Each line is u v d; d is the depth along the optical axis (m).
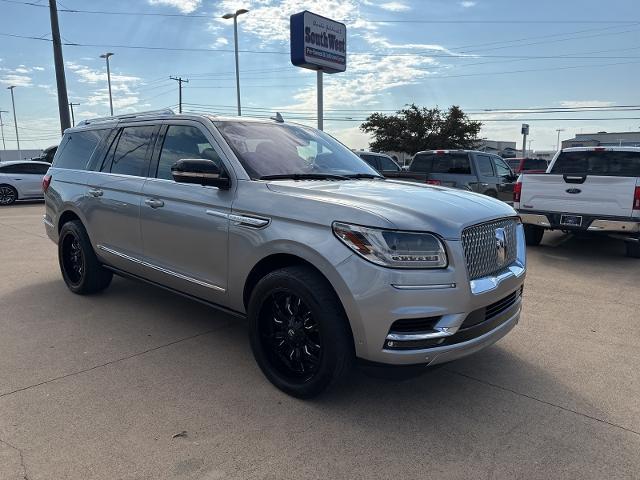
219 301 3.94
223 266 3.77
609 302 5.82
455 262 2.99
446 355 3.02
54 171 5.97
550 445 2.93
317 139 4.79
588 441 2.98
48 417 3.11
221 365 3.91
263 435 2.98
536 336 4.69
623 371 3.95
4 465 2.64
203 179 3.72
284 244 3.29
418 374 3.03
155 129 4.70
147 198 4.43
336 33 14.37
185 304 5.40
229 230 3.67
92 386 3.53
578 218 8.43
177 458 2.74
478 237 3.22
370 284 2.91
